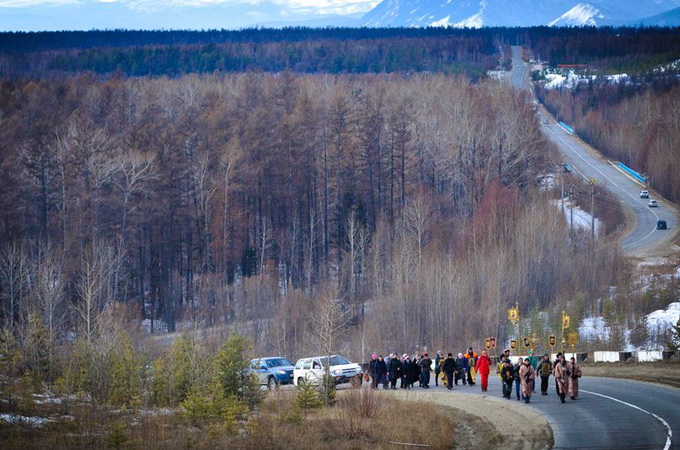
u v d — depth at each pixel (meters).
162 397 104.50
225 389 101.88
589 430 84.94
